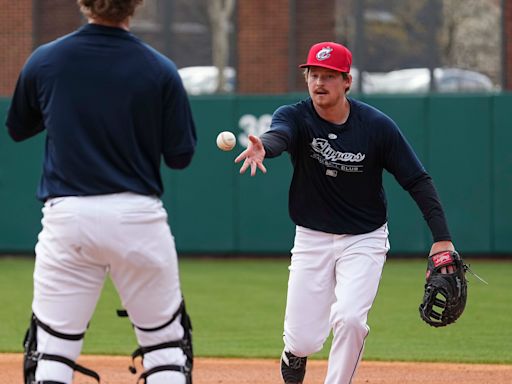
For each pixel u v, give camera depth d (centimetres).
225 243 4750
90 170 1184
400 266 4512
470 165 4616
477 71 5162
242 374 2202
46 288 1203
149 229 1198
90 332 2875
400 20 5203
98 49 1202
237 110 4703
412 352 2495
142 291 1212
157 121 1213
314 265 1620
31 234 4778
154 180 1220
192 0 5328
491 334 2803
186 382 1233
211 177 4734
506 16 5122
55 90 1195
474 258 4756
